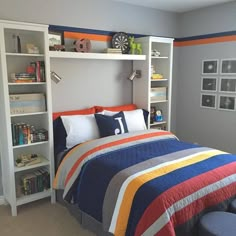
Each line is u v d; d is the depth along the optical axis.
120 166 2.29
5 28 2.54
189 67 4.46
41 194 2.95
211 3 3.83
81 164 2.54
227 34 3.87
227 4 3.80
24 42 2.91
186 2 3.75
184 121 4.66
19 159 2.88
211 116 4.23
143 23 3.99
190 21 4.33
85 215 2.49
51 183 2.97
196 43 4.29
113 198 2.11
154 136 3.09
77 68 3.42
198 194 1.97
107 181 2.21
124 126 3.28
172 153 2.61
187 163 2.35
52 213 2.82
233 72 3.87
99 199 2.23
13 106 2.68
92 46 3.48
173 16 4.38
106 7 3.54
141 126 3.51
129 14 3.80
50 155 2.93
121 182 2.10
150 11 4.04
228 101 3.97
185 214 1.88
